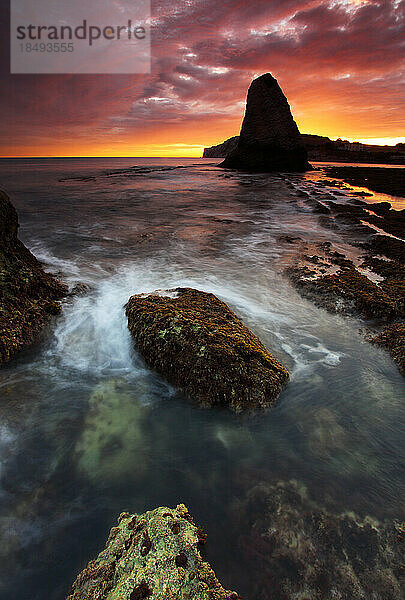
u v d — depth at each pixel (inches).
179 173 2374.5
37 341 249.4
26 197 1105.4
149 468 155.6
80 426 179.0
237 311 305.4
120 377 218.7
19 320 251.0
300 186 1380.4
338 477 150.4
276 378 202.2
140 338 232.7
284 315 301.3
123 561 106.1
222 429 179.0
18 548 122.6
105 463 157.9
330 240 552.1
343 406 195.2
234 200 1034.7
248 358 205.0
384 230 614.2
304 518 130.8
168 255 473.7
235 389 191.6
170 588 96.4
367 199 1040.8
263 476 150.9
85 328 273.1
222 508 135.6
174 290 305.3
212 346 204.7
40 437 171.5
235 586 107.7
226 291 351.6
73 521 132.1
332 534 124.6
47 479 149.8
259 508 135.4
